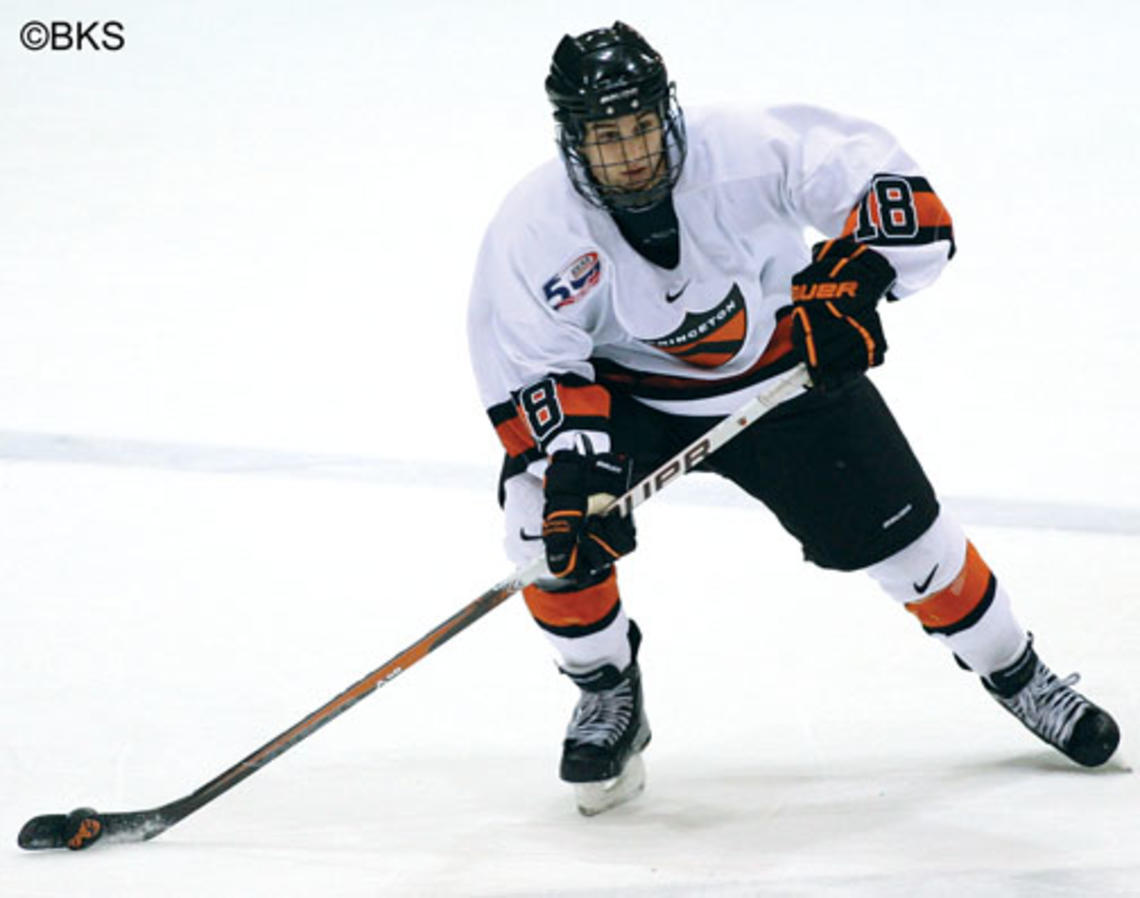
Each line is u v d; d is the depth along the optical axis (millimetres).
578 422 11125
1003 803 11258
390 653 14961
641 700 12016
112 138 33562
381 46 39625
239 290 25875
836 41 37438
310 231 28594
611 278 11008
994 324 22953
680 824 11383
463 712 13836
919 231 10672
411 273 26531
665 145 10539
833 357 10500
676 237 10852
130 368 22672
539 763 12812
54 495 18641
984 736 12688
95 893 10688
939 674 13938
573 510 10898
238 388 21922
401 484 18891
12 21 41719
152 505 18391
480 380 11719
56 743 13242
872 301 10555
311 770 12789
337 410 21141
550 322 11148
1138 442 18891
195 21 41969
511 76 37031
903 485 11398
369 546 17328
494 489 18719
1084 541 16469
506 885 10430
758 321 11375
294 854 11219
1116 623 14602
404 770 12742
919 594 11656
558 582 11445
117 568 16797
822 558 11773
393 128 34000
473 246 27719
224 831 11750
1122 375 20891
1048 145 30438
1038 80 34094
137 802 12281
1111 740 11586
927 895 9891
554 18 41156
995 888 9930
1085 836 10617
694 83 34844
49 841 11391
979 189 28578
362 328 24203
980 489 17906
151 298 25484
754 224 10938
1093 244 25812
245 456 19719
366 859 11062
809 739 12859
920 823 11031
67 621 15602
